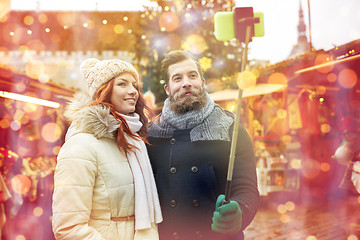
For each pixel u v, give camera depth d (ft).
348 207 19.38
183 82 5.93
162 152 6.08
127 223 5.01
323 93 21.58
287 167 21.33
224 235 5.54
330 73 19.60
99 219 4.89
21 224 14.46
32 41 40.09
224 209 4.47
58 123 18.40
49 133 17.83
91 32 42.24
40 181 15.88
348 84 18.78
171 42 23.65
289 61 19.26
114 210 4.91
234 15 4.22
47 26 41.16
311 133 23.90
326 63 17.60
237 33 4.18
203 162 5.79
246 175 5.52
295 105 22.20
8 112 15.87
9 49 39.17
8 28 39.73
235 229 4.51
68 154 4.77
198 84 6.01
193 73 6.01
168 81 6.19
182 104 5.90
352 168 16.80
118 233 4.88
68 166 4.71
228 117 6.13
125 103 5.41
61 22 41.91
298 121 22.20
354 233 14.55
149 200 5.25
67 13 42.24
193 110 5.93
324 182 24.08
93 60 5.79
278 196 22.77
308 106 22.93
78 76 39.68
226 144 5.82
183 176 5.78
